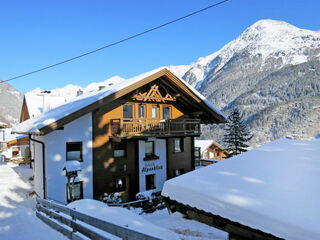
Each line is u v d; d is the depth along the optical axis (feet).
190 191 15.25
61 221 23.03
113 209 27.96
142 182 50.19
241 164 19.19
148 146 52.95
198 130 54.19
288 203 12.06
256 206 12.25
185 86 51.11
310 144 23.65
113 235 16.15
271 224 11.09
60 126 37.29
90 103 39.63
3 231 23.03
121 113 48.21
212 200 13.85
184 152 59.67
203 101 53.83
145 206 42.98
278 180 14.94
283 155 20.15
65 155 41.29
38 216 29.55
